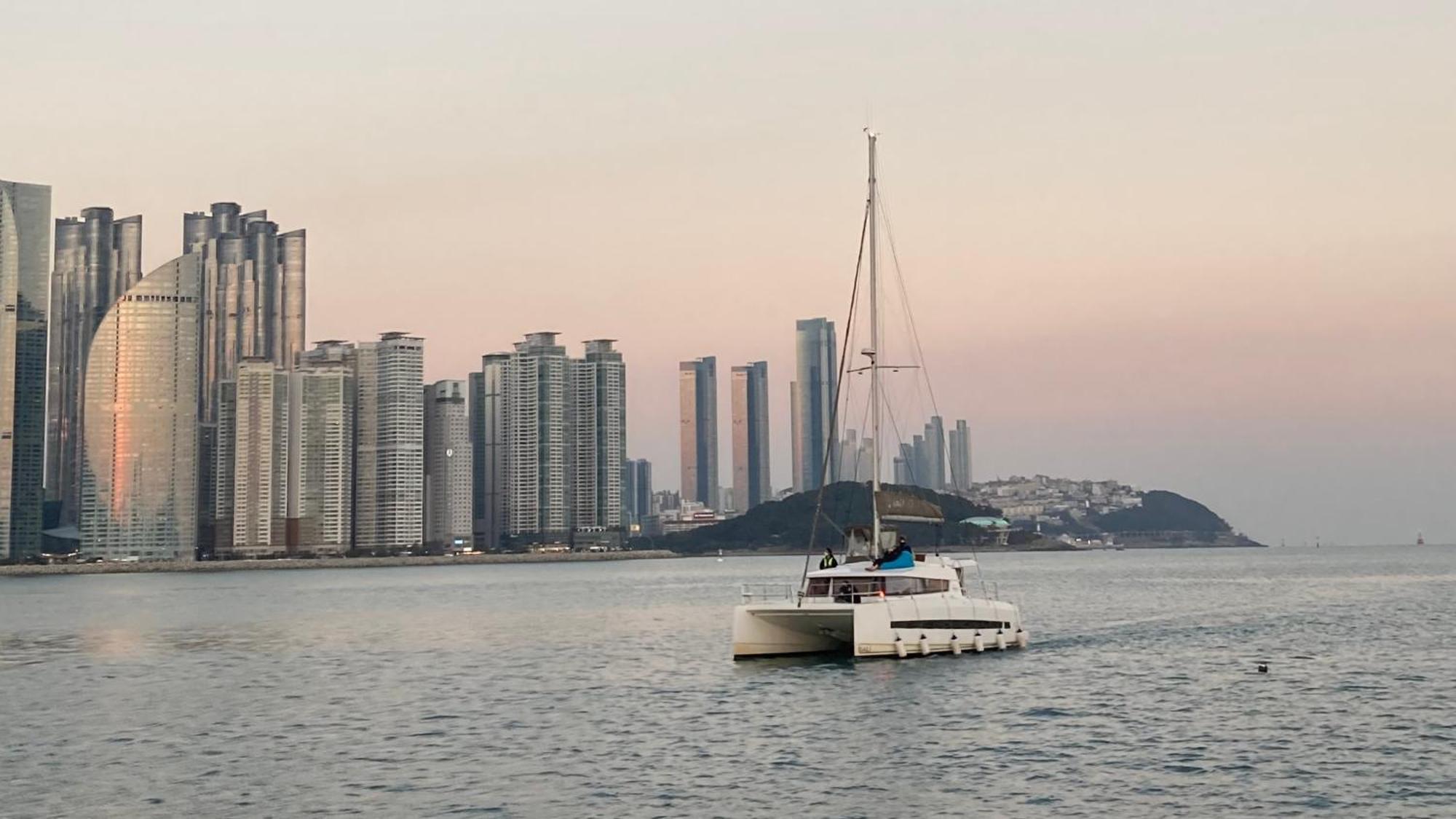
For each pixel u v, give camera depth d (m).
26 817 35.81
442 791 38.09
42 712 56.22
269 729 50.22
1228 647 74.69
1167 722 47.69
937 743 44.06
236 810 36.19
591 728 48.56
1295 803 35.53
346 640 96.56
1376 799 35.94
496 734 47.78
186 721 52.78
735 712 50.88
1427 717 48.78
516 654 80.62
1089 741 44.25
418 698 58.62
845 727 47.19
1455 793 36.53
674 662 71.12
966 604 65.44
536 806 36.12
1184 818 34.06
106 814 35.97
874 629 61.38
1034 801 36.00
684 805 36.03
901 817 34.47
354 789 38.56
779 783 38.59
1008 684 56.31
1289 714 49.50
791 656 65.88
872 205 67.56
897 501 64.06
